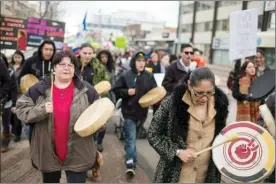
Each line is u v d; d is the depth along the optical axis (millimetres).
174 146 2426
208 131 2459
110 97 6051
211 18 40969
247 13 5152
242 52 5242
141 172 4812
